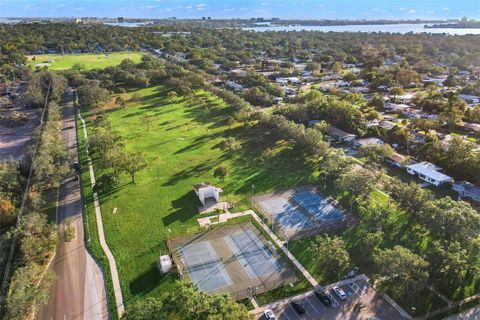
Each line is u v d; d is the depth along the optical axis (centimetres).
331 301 6188
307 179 10562
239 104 16625
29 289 6144
